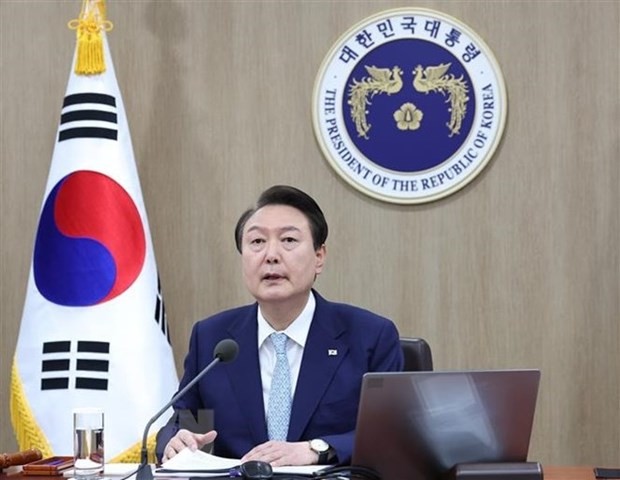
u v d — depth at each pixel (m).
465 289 7.51
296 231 4.75
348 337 4.86
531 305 7.45
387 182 7.55
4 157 7.73
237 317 5.01
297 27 7.64
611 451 7.37
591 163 7.42
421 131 7.54
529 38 7.48
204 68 7.70
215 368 4.87
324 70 7.60
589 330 7.41
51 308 6.71
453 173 7.51
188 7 7.71
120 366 6.62
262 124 7.66
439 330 7.52
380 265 7.57
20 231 7.73
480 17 7.53
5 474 4.13
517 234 7.47
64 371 6.64
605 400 7.39
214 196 7.68
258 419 4.74
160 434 4.78
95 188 6.79
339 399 4.72
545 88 7.46
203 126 7.69
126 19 7.73
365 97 7.59
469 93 7.50
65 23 7.73
